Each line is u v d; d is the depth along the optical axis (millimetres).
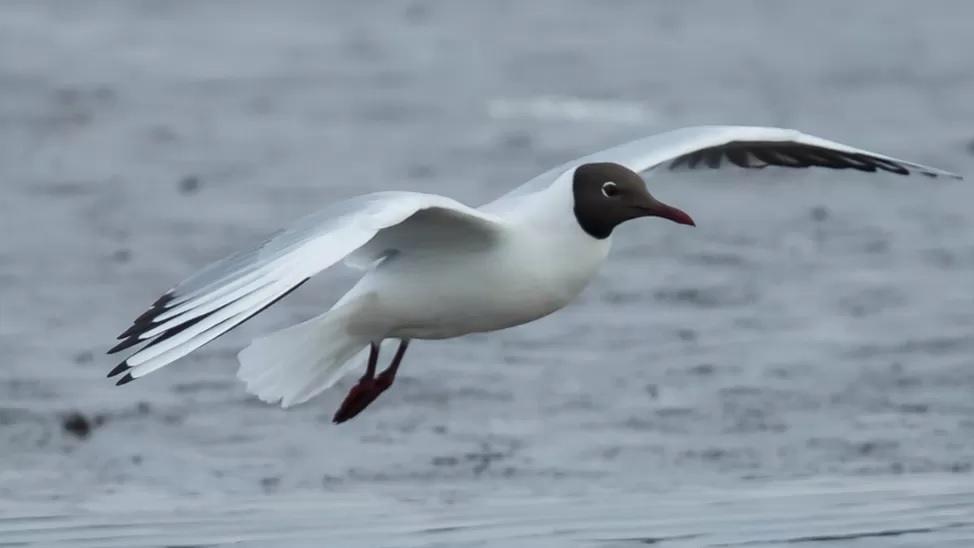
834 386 14633
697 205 22375
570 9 46438
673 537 10602
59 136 28234
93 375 14977
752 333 16266
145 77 34656
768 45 39469
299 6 46875
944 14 44375
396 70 36000
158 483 12328
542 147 27219
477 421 13812
